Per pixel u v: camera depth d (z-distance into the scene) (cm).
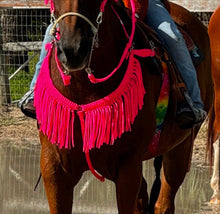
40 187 1280
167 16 804
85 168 710
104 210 1147
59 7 602
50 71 687
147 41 741
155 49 762
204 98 950
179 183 912
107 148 682
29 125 1805
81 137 679
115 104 670
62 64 629
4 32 2095
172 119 806
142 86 691
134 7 711
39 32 2262
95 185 1302
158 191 880
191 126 807
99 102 666
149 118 718
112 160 693
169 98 791
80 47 582
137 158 704
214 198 1195
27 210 1139
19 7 1825
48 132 681
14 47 1988
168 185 910
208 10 1641
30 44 2002
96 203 1187
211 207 1171
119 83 675
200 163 1438
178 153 898
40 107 688
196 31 938
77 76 659
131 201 702
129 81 679
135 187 701
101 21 624
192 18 945
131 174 696
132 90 679
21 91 2070
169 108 798
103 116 667
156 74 733
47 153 700
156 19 797
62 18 593
